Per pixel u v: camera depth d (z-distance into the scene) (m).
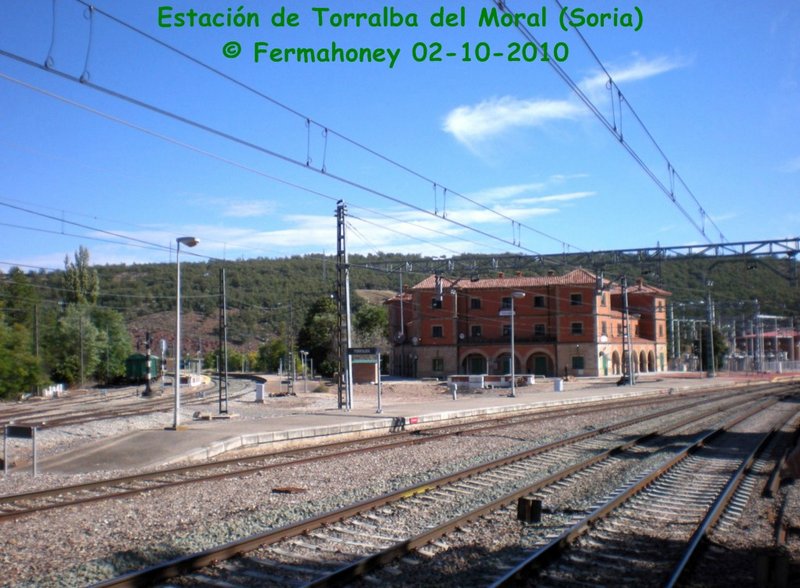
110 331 84.12
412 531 10.61
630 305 92.38
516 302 80.88
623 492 13.26
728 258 33.41
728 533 10.91
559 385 53.06
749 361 86.19
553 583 8.39
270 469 16.61
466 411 32.12
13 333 57.06
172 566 8.32
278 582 8.23
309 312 97.44
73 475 16.45
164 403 45.69
